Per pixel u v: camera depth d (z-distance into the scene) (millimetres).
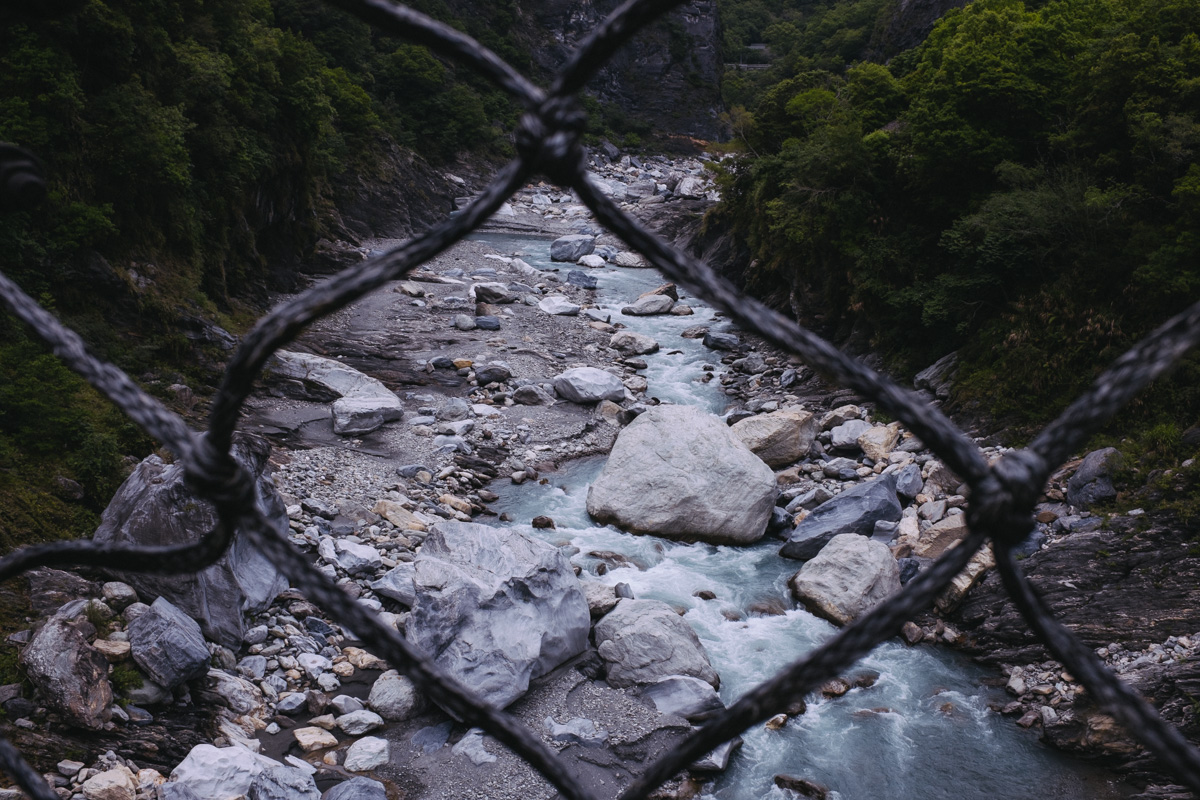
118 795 10031
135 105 23609
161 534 13305
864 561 16406
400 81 72500
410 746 12125
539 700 12984
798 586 16766
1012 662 14828
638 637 13898
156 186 25531
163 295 24516
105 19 23297
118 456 16391
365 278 1199
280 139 36656
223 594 13484
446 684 1287
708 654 15000
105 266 22156
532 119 1213
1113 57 23672
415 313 35094
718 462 19391
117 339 21766
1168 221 22750
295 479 19844
